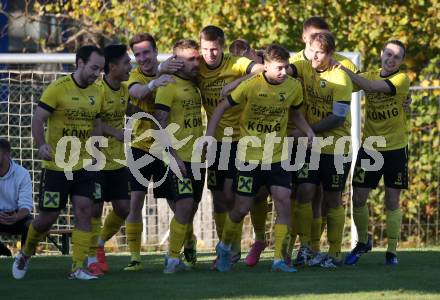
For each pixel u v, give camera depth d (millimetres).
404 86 25922
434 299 19219
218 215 26578
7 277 24047
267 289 20922
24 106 37125
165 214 37438
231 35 40469
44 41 50219
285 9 40125
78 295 20219
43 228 23328
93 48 22828
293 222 26062
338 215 25641
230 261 25047
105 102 24734
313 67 25000
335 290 20719
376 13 40031
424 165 39031
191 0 40812
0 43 53875
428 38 40406
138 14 42125
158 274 24203
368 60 40625
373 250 32000
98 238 24438
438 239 38906
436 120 39000
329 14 40438
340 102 24578
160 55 33938
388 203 26672
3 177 29188
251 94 23719
